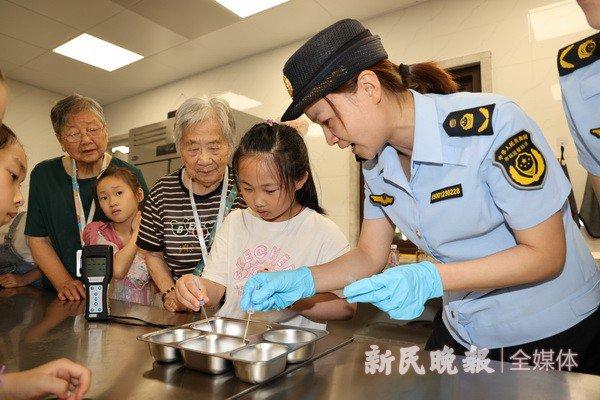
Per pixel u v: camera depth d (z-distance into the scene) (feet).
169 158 10.21
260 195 3.86
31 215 6.30
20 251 7.11
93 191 6.27
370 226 3.91
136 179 6.57
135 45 11.82
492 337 3.44
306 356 2.60
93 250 3.92
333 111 2.81
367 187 3.87
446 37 9.42
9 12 10.16
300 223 4.30
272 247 4.27
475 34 9.09
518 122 2.80
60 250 6.44
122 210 6.00
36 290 6.09
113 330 3.55
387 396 2.17
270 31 11.08
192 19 10.46
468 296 3.49
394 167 3.34
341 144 3.08
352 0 9.71
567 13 8.17
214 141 4.61
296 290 3.30
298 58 2.84
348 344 3.01
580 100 3.57
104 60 12.87
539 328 3.24
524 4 8.63
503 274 2.68
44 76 13.99
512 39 8.69
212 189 5.18
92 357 2.83
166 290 5.04
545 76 8.28
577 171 7.80
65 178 6.51
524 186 2.62
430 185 3.15
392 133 3.08
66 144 6.12
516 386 2.26
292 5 9.90
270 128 3.89
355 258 3.74
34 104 14.80
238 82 12.74
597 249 7.45
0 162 2.87
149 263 5.45
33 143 14.71
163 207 5.20
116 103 16.29
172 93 14.44
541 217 2.65
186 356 2.51
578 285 3.24
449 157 2.97
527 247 2.72
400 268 2.81
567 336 3.22
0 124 2.97
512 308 3.27
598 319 3.28
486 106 2.91
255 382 2.30
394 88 3.02
